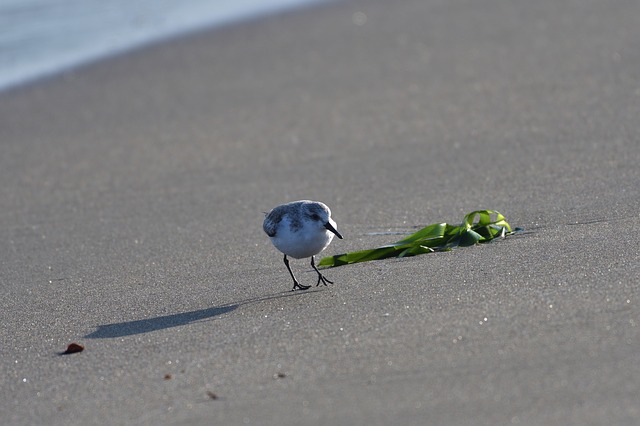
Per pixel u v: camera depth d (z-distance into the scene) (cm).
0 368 877
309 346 840
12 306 1111
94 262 1291
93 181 1750
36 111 2295
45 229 1491
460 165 1611
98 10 3422
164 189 1662
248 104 2222
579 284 916
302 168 1712
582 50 2336
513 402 680
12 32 3120
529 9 2906
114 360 866
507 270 1004
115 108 2280
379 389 729
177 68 2612
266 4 3434
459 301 912
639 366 709
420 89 2188
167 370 823
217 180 1691
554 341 775
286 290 1063
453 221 1313
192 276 1176
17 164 1905
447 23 2848
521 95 2027
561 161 1545
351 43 2731
